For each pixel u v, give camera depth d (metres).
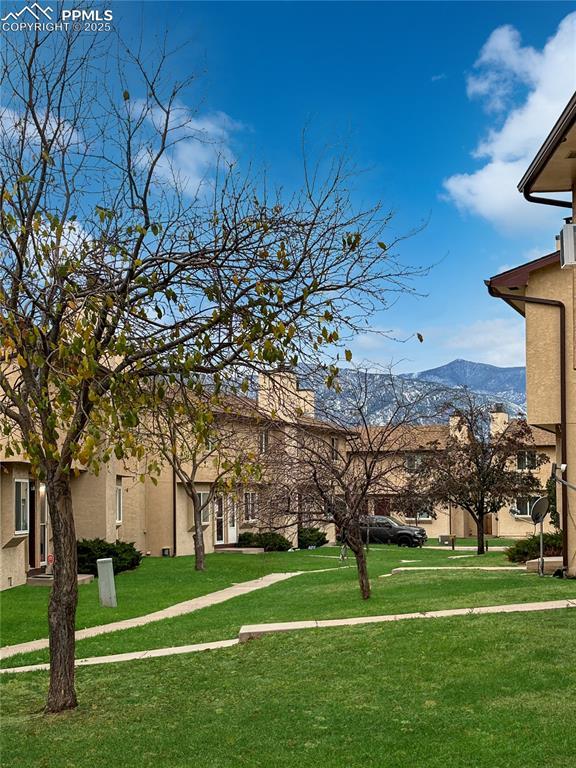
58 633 9.38
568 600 12.67
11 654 13.46
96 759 7.55
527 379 17.16
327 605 15.70
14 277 8.03
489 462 28.98
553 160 14.61
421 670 9.21
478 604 12.97
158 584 22.80
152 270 8.84
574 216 15.59
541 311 17.12
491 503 29.11
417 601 14.24
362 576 15.77
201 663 11.13
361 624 12.05
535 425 17.70
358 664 9.76
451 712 7.79
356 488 16.11
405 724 7.59
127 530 32.19
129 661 11.94
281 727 7.90
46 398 8.05
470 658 9.44
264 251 7.98
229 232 8.05
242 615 15.77
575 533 16.14
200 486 34.88
